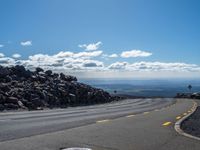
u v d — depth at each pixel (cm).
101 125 1573
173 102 5353
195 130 1506
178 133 1333
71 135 1226
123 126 1538
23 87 3684
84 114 2438
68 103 4134
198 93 7750
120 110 3116
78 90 4606
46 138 1151
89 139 1142
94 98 5069
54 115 2269
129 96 8694
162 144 1085
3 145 1012
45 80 4416
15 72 4303
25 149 955
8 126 1522
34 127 1498
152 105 4372
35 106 3209
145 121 1806
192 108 3406
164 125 1616
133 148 1012
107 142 1094
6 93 3150
